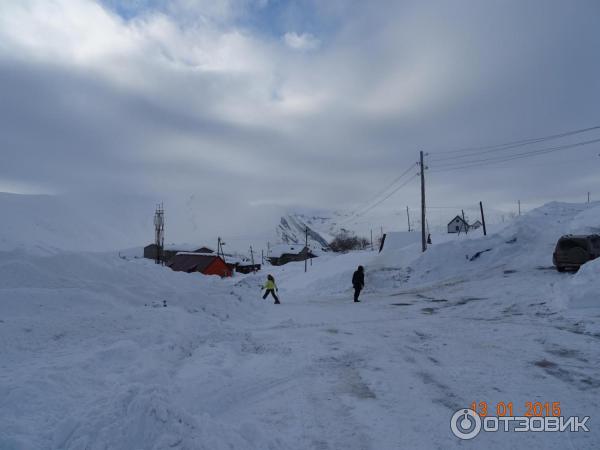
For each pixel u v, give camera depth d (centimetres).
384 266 3253
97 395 505
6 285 1102
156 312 1002
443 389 650
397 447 464
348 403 599
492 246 3062
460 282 2362
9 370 584
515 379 688
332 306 1797
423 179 3497
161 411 400
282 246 11369
